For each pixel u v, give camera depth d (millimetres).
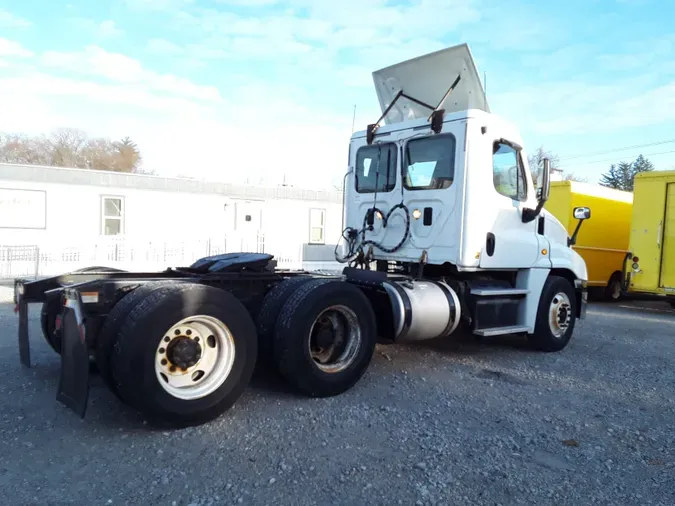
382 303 5672
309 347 4758
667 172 11969
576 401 5098
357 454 3730
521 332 6758
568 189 13305
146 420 4191
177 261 17453
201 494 3117
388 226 6766
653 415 4781
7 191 15531
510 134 6590
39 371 5496
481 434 4176
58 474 3305
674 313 12445
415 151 6535
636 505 3170
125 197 17297
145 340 3799
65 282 5312
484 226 6191
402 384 5461
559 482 3422
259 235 19406
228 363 4250
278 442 3885
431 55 6621
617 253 14961
